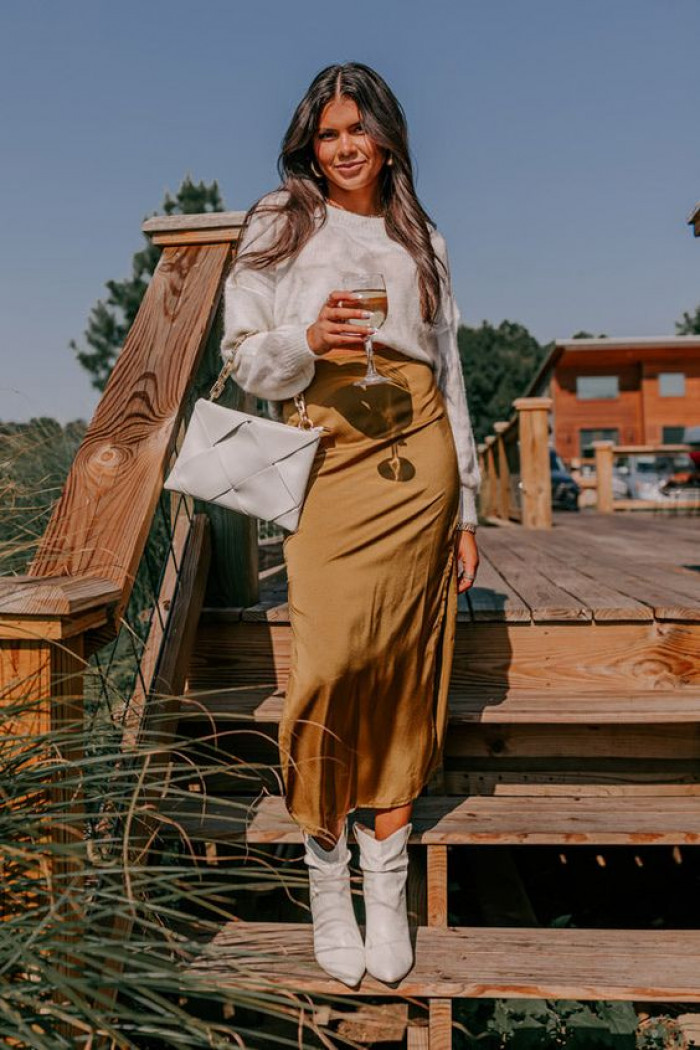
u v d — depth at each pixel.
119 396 2.29
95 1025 1.47
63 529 1.98
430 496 1.94
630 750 2.62
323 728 1.88
